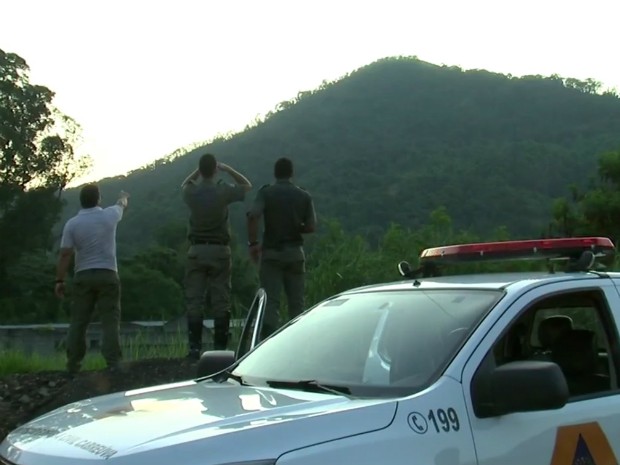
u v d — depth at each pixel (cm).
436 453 368
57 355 1212
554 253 505
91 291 942
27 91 5653
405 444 362
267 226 977
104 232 945
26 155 5625
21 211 5553
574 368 473
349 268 1204
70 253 945
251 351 502
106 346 945
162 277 3969
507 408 383
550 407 382
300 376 443
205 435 340
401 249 1316
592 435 427
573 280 472
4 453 378
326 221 1290
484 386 396
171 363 959
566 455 412
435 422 376
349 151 11512
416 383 399
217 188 979
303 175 10512
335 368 441
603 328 475
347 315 484
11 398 868
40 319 5341
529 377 379
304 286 996
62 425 382
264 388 429
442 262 536
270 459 335
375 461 352
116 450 335
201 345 991
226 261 991
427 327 438
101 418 380
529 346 460
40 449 357
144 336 1151
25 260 5591
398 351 430
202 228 984
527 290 448
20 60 5684
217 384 454
